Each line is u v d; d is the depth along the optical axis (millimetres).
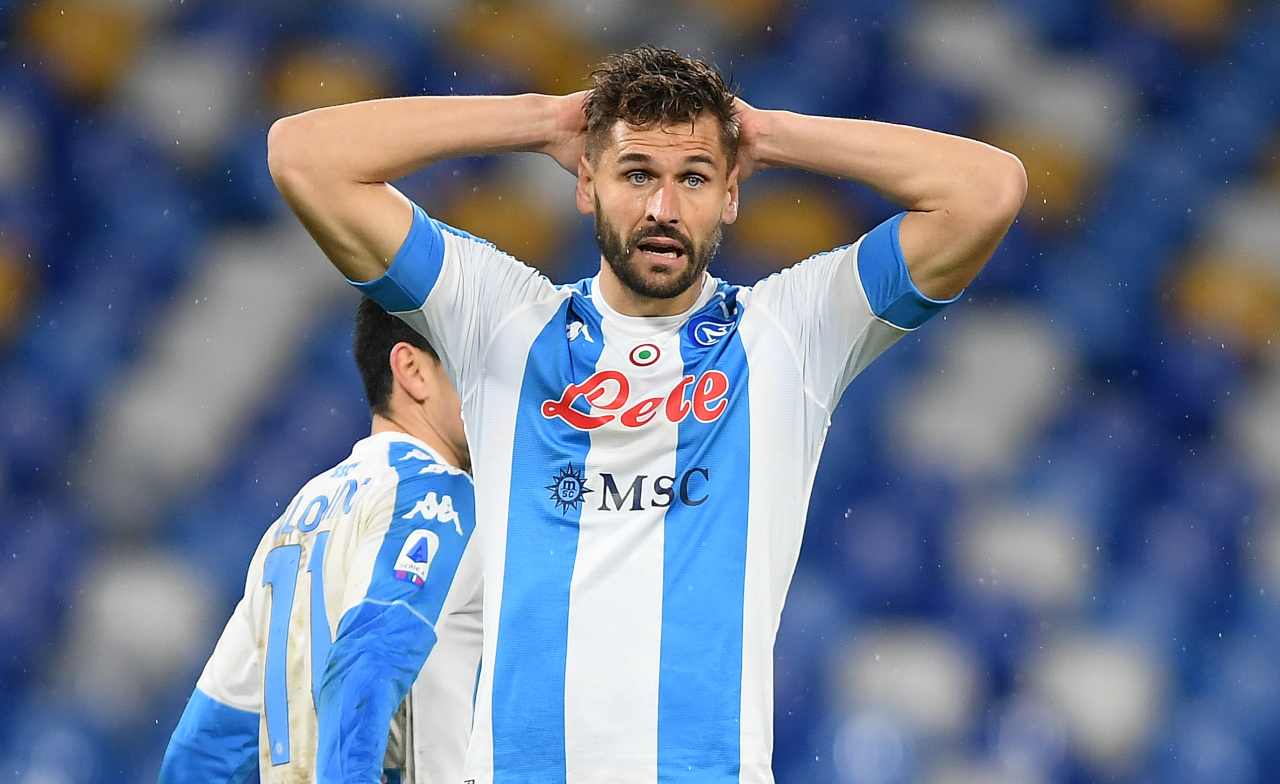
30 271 31297
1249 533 30781
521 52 33438
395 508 11070
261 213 32125
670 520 9195
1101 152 34000
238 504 29547
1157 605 29812
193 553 29219
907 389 31219
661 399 9383
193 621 28547
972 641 29031
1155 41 34812
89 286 31312
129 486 29641
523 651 9047
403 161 9492
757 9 34125
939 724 28141
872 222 32375
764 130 9711
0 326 30812
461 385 9750
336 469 11773
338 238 9508
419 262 9539
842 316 9648
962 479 30422
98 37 32906
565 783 8867
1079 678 28828
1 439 29844
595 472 9297
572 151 9773
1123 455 31156
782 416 9461
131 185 32094
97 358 30656
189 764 11773
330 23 33281
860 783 27812
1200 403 31875
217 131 32531
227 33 33188
